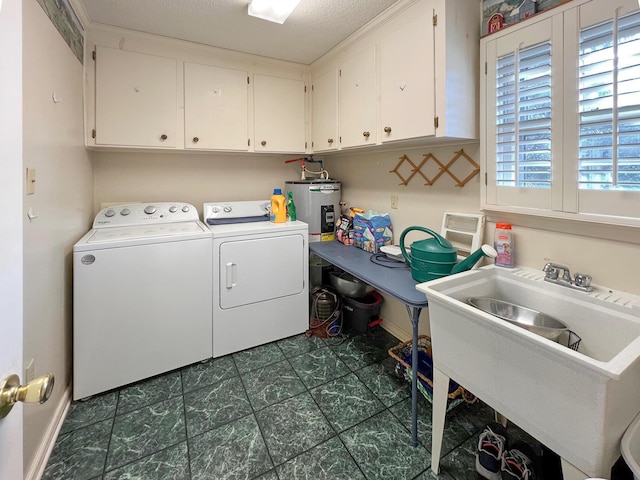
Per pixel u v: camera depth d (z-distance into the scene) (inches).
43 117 54.1
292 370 80.6
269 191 121.0
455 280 53.9
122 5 69.9
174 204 97.7
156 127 86.4
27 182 48.3
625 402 32.9
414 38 64.7
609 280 48.6
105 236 75.7
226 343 86.9
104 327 70.6
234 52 94.3
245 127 98.8
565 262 53.9
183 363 80.7
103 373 71.1
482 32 61.9
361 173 106.3
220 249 84.1
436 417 51.3
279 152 105.4
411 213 86.6
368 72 78.8
